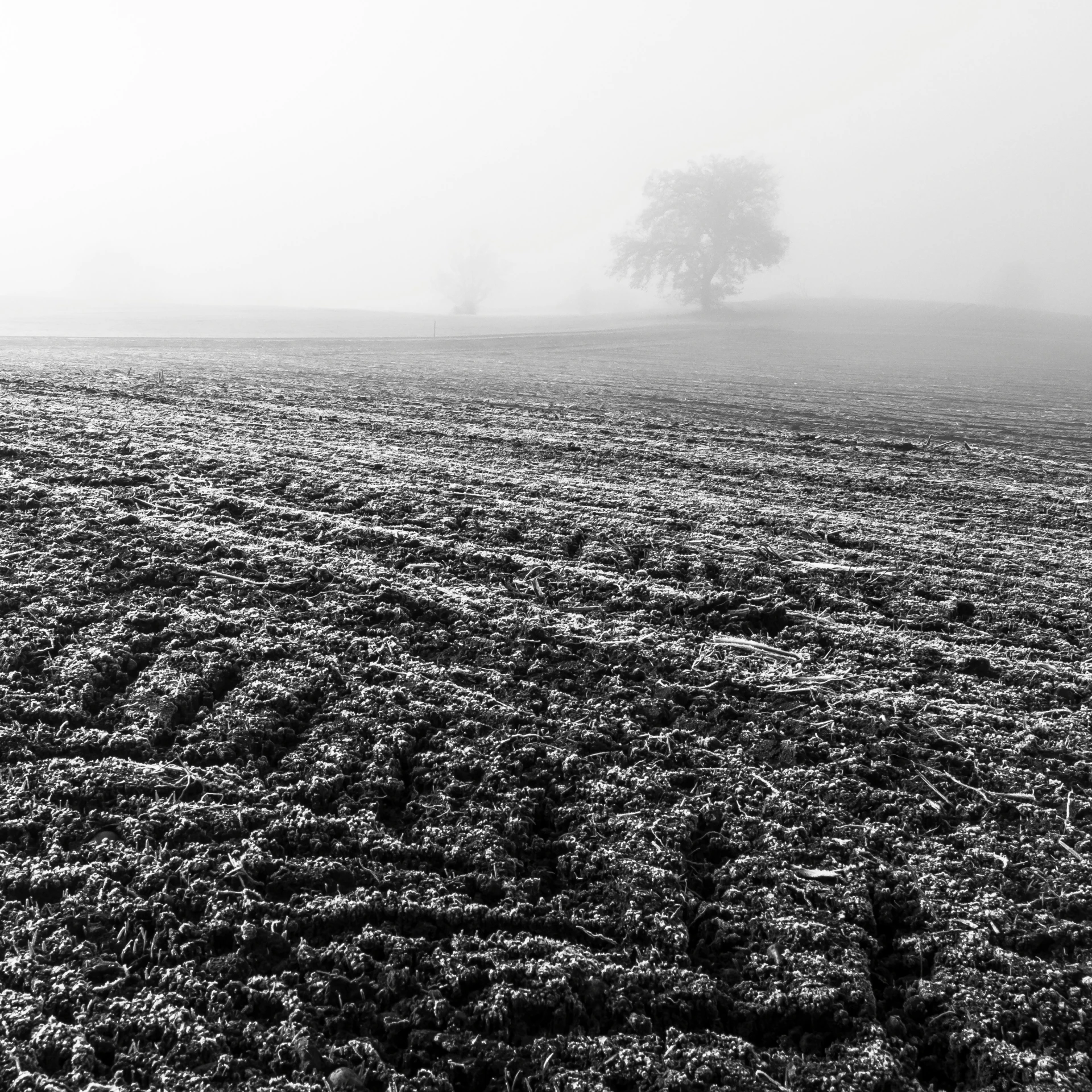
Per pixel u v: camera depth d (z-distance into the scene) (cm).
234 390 1351
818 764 333
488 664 396
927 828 299
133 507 589
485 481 759
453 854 271
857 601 502
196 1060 198
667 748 336
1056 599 530
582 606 469
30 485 620
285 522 580
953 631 472
